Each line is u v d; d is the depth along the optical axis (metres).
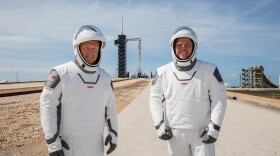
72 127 3.39
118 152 7.27
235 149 7.51
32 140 8.61
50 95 3.32
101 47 3.52
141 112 14.99
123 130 10.12
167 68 4.09
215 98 3.92
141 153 7.18
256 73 99.56
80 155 3.42
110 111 3.71
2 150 7.46
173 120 3.97
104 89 3.57
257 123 11.58
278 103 19.00
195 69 3.94
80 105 3.40
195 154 3.94
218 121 3.78
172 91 3.98
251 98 24.47
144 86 52.81
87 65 3.41
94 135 3.50
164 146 7.84
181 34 3.81
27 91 27.44
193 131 3.90
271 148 7.60
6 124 11.21
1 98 21.64
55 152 3.22
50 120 3.27
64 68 3.41
